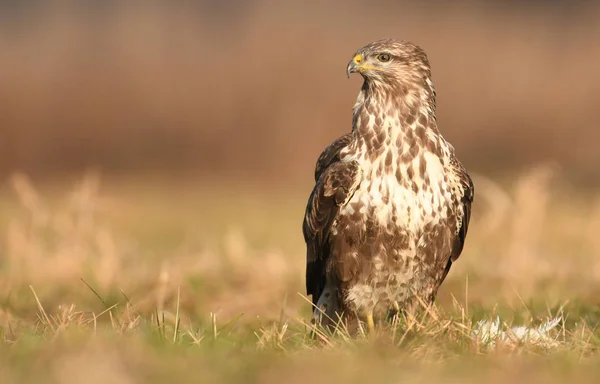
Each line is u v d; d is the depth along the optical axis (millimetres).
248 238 18672
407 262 9078
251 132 29938
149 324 8492
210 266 13586
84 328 8211
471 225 17938
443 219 9109
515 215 14633
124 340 7547
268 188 28812
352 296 9258
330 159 9539
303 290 12219
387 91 9070
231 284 12570
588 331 8555
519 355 7578
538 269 12859
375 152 9008
